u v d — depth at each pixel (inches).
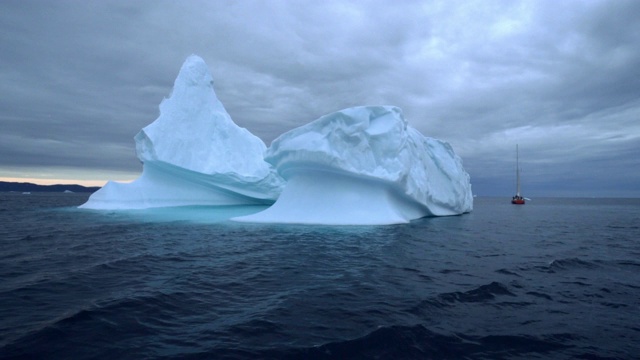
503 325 172.2
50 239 435.5
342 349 143.9
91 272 267.3
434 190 841.5
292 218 618.8
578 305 205.0
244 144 1074.1
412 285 238.7
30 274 260.7
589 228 716.7
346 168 609.3
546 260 340.5
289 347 144.3
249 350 141.9
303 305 195.8
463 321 176.6
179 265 294.8
